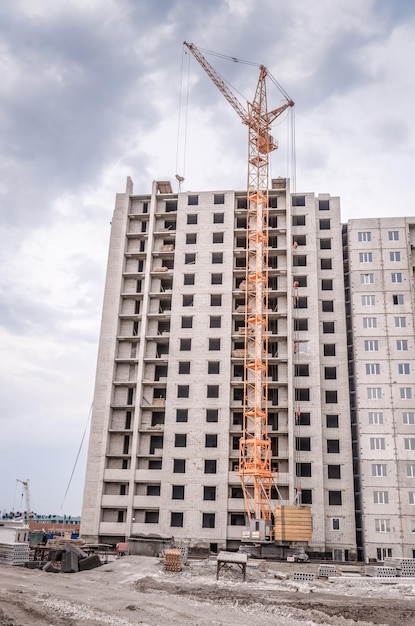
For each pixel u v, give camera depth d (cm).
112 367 9038
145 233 9725
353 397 9162
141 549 6141
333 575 4875
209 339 9000
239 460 8169
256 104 11188
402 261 9062
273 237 9706
